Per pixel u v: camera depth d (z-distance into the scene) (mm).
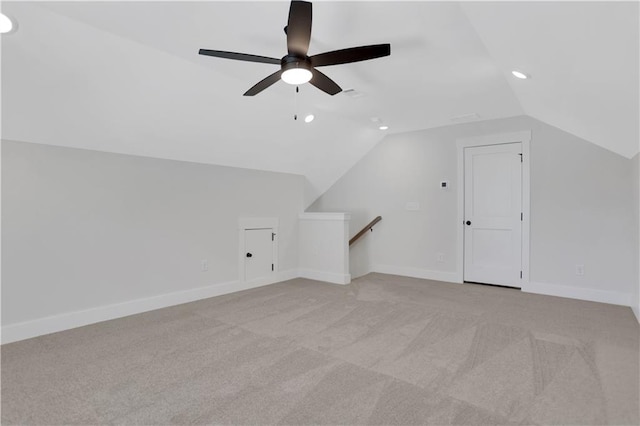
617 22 1378
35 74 2354
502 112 4129
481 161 4543
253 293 4164
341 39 2355
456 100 3688
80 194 3021
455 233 4742
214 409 1760
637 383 1998
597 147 3756
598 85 2145
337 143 4992
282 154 4582
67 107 2646
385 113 4215
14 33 2100
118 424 1646
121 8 2031
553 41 1853
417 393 1902
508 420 1663
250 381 2039
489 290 4242
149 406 1786
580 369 2172
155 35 2348
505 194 4371
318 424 1641
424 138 5008
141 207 3434
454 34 2279
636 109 2182
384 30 2230
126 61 2545
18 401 1828
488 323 3039
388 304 3650
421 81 3135
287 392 1918
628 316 3223
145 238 3463
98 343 2605
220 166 4145
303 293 4148
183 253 3779
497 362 2273
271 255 4762
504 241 4391
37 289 2783
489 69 2861
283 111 3861
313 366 2229
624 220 3615
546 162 4066
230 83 3145
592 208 3789
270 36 2367
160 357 2361
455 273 4742
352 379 2059
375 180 5504
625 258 3613
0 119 2512
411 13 2020
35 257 2775
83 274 3039
